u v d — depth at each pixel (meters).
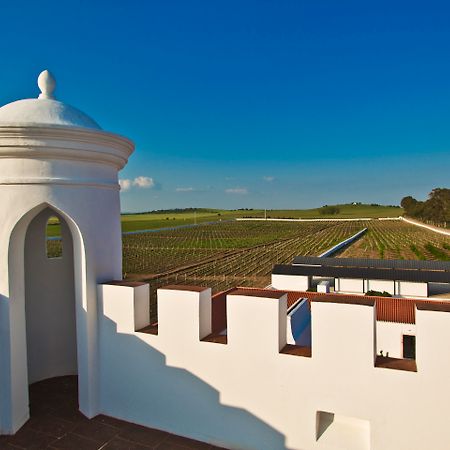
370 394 5.30
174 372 6.52
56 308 8.80
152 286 42.12
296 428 5.74
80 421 6.98
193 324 6.33
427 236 94.81
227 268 54.44
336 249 68.94
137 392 6.87
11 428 6.63
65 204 6.70
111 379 7.10
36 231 8.47
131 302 6.82
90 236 6.97
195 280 46.06
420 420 5.10
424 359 5.04
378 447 5.29
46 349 8.72
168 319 6.52
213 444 6.29
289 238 100.12
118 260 7.65
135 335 6.82
